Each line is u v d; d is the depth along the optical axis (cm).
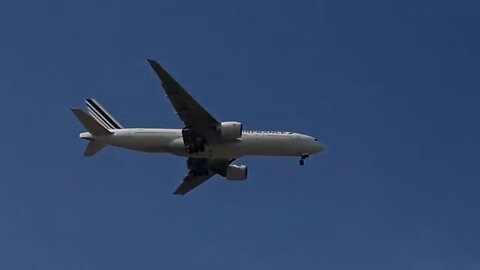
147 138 18588
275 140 18488
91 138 18700
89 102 19812
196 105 17925
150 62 17012
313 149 18562
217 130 18288
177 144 18525
